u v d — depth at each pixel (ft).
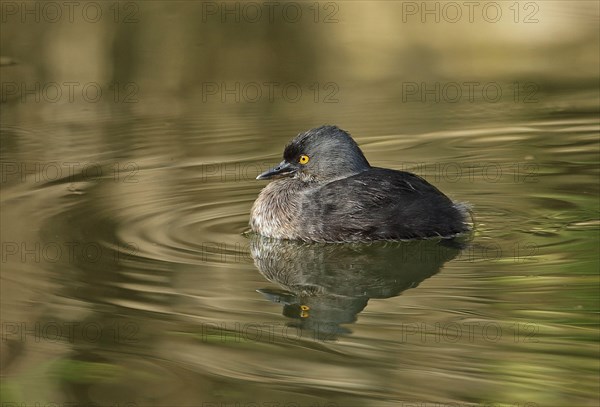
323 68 76.64
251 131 63.26
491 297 37.60
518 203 48.75
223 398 30.50
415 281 39.91
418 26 81.66
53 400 30.99
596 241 43.27
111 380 31.89
